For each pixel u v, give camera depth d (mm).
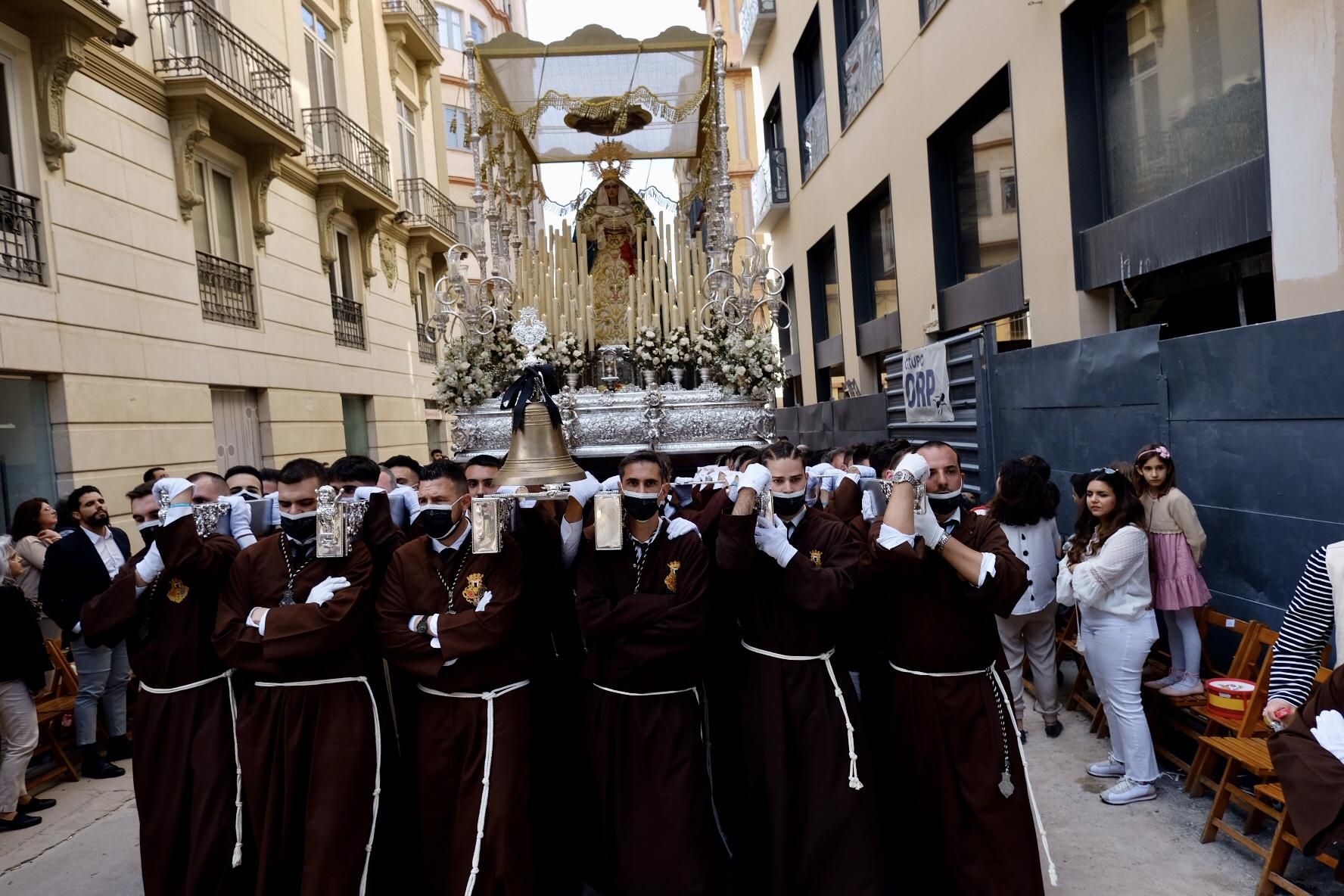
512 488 3436
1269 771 3473
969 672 3432
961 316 9125
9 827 5012
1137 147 6289
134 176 8641
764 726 3477
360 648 3627
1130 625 4336
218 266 10281
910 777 3492
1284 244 4547
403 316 16703
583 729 3609
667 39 6367
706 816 3471
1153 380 5250
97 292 8023
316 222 12914
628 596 3484
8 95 7277
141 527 3889
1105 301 6652
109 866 4523
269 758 3525
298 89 12758
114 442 8156
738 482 3422
